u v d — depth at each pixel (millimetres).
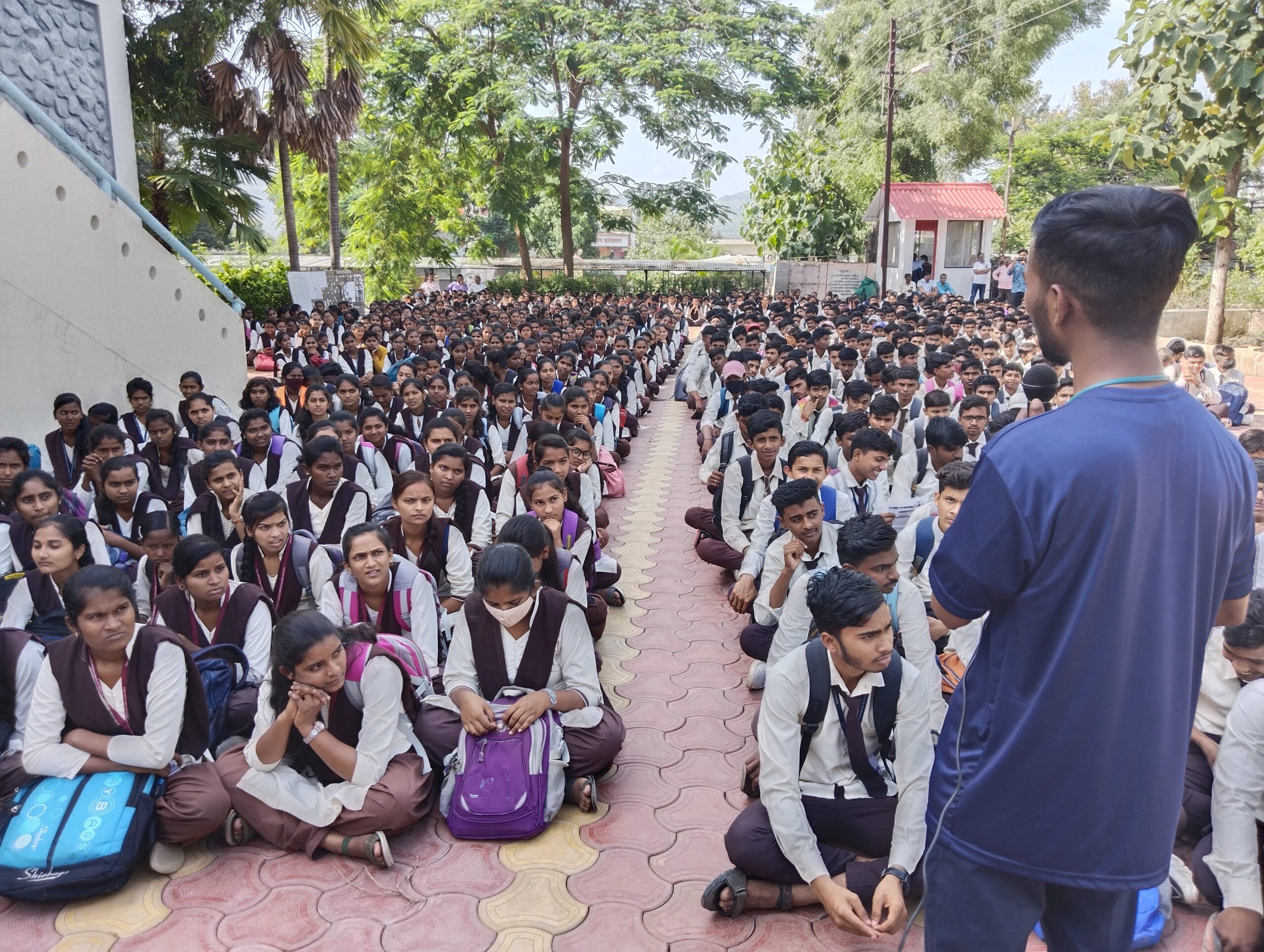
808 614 3619
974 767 1593
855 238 27922
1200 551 1449
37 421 8031
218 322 10523
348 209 28469
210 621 3619
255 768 3070
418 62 25719
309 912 2850
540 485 4371
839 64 29219
